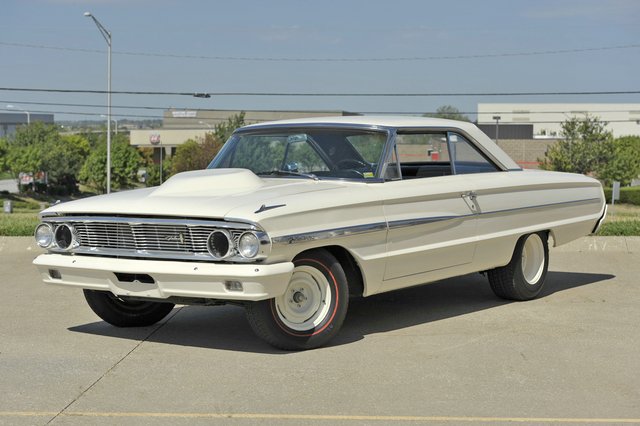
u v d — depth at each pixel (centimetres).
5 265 1100
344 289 637
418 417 474
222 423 464
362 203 638
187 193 634
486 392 522
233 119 9631
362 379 550
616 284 923
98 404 498
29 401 503
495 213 754
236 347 638
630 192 5534
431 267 705
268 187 648
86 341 658
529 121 14575
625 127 14125
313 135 714
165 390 526
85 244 629
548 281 946
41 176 9200
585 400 506
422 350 626
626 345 640
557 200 830
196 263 581
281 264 579
